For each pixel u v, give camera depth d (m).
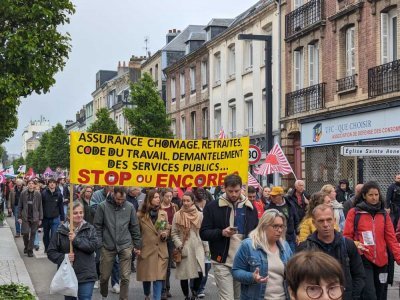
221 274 7.84
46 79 13.50
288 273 2.63
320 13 24.19
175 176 10.05
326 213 5.89
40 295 11.25
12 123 14.99
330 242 5.93
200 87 40.31
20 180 23.09
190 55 41.75
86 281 7.98
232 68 35.34
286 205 11.07
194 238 10.54
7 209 35.12
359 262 6.02
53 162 81.38
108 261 9.68
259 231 6.18
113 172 9.70
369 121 20.91
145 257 10.12
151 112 36.97
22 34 13.18
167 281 11.18
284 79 27.55
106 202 9.80
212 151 10.15
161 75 51.38
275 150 18.53
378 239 7.62
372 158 20.56
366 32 21.25
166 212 10.65
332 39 23.55
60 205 16.88
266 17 29.64
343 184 17.25
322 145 24.08
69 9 13.83
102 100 80.88
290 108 26.70
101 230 9.72
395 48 20.12
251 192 13.16
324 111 23.69
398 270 12.73
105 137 9.63
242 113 33.03
